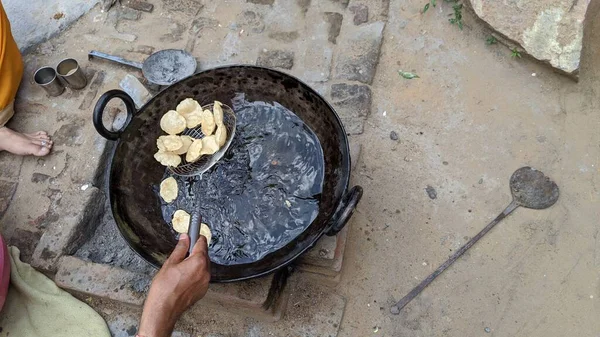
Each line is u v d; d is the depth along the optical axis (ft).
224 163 5.83
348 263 6.27
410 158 6.83
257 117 6.08
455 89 7.23
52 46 7.79
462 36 7.57
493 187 6.61
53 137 6.96
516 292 6.03
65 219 6.40
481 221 6.43
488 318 5.93
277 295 5.90
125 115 7.02
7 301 6.05
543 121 6.96
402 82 7.33
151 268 6.28
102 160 6.81
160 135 5.89
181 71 7.30
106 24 7.93
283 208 5.56
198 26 7.82
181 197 5.70
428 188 6.64
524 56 7.28
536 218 6.39
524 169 6.64
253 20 7.80
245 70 5.77
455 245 6.31
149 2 8.07
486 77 7.29
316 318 6.01
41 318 5.97
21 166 6.79
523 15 7.03
